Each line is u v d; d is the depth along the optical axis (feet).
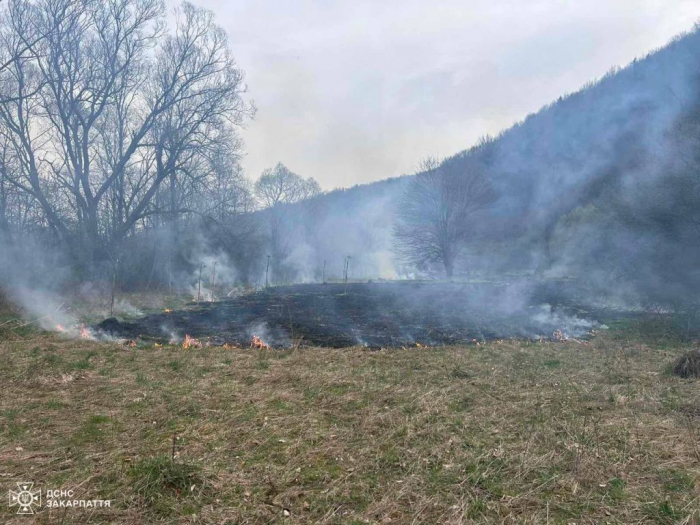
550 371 25.86
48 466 14.10
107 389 21.67
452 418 18.31
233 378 23.94
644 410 19.29
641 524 11.56
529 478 13.65
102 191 78.54
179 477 13.10
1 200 70.64
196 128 86.48
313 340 38.27
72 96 75.77
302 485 13.32
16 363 25.86
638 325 42.60
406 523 11.57
